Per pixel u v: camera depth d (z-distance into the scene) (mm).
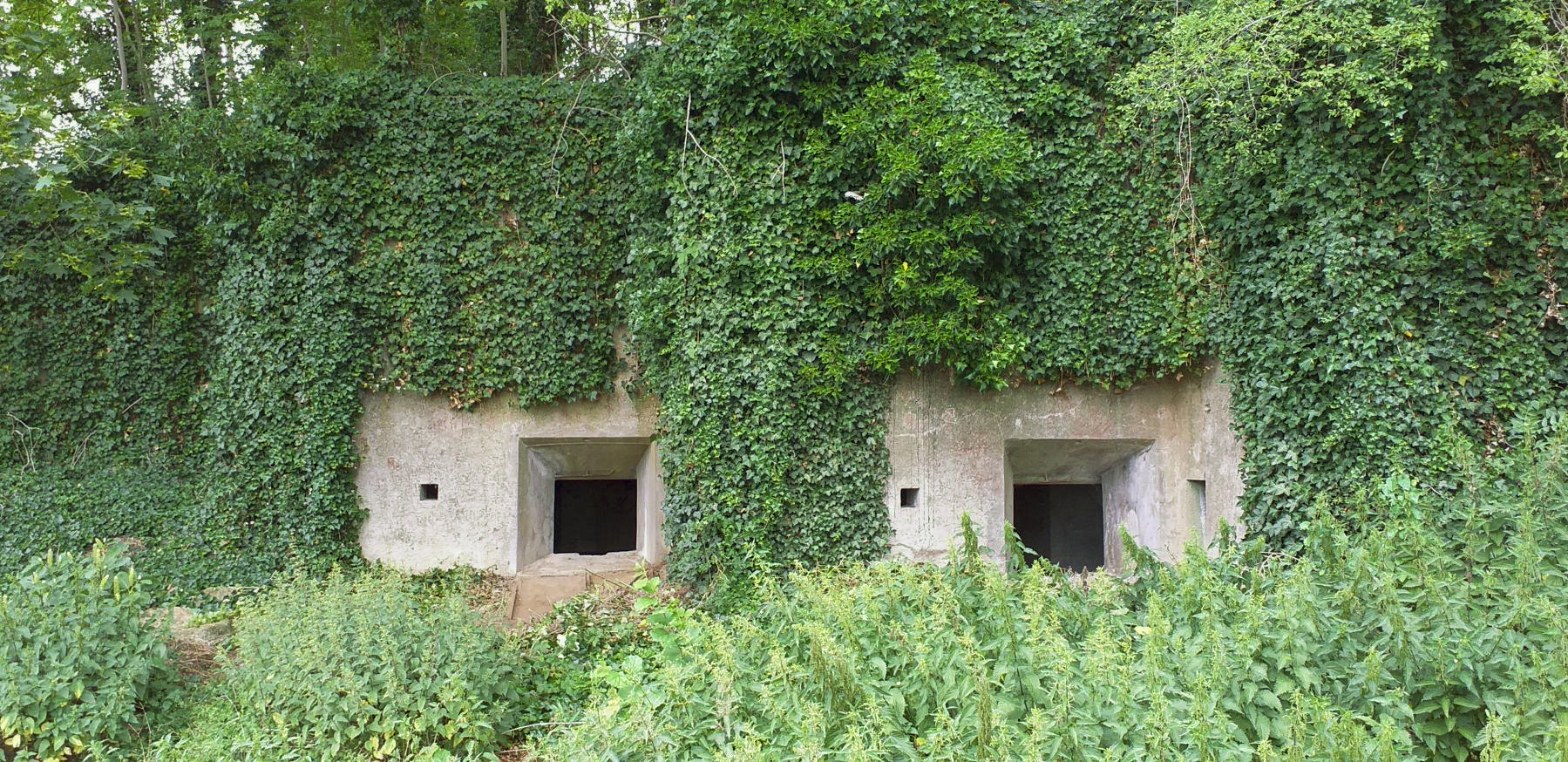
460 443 10992
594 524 17594
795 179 9914
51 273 10250
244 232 10398
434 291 10727
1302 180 8453
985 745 3922
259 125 10430
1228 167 9398
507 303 10906
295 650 6176
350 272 10570
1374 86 7820
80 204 9641
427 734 6047
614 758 4594
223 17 14078
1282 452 8688
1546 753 3713
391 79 10883
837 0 9789
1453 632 4496
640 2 13281
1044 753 3896
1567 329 7898
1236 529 9391
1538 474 6406
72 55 13430
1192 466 10336
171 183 10406
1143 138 10102
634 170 10969
